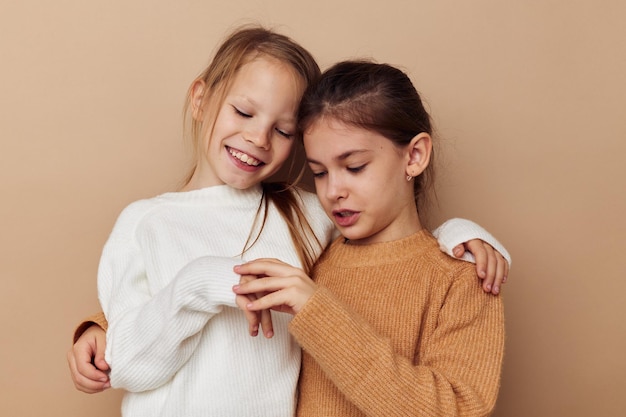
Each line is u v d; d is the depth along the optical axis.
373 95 1.19
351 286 1.25
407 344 1.18
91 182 1.54
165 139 1.55
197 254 1.23
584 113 1.60
